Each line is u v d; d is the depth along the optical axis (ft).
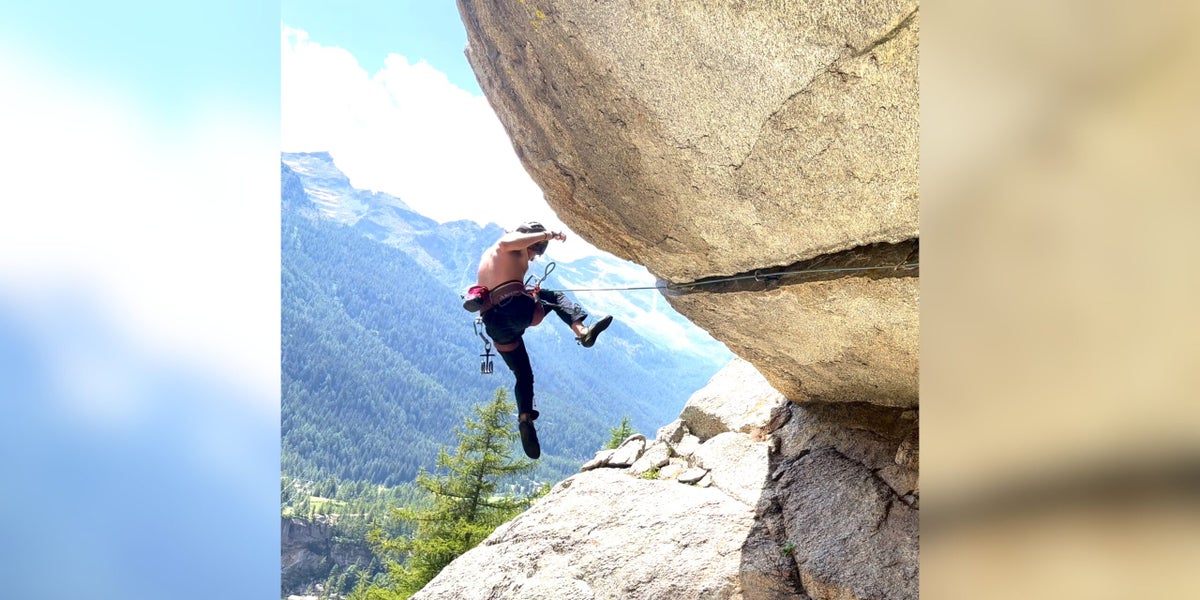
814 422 17.65
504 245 13.70
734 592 13.30
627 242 13.25
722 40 7.66
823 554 13.24
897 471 14.71
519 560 16.29
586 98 10.13
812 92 7.58
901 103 7.07
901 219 9.01
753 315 14.12
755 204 10.09
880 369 14.30
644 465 19.49
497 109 12.16
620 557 15.19
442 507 79.05
